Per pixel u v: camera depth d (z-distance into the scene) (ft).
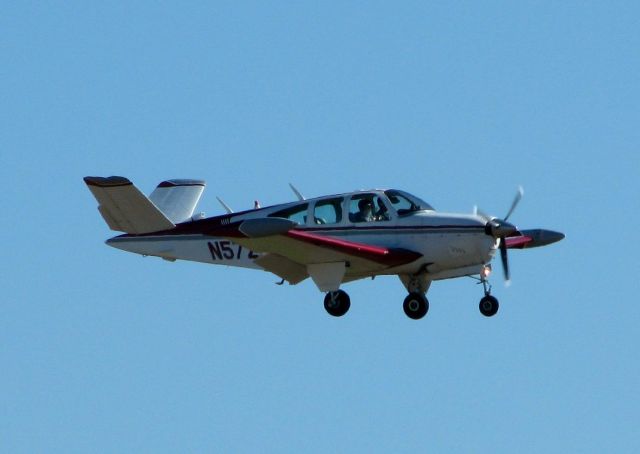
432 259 280.51
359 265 277.85
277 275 279.08
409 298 285.02
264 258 269.85
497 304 282.36
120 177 261.85
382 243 281.54
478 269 281.33
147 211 271.90
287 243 261.24
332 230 283.18
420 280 286.66
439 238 279.28
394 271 283.38
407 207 283.79
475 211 285.23
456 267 282.36
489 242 278.26
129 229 277.85
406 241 280.72
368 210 283.18
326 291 273.75
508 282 286.25
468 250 278.67
